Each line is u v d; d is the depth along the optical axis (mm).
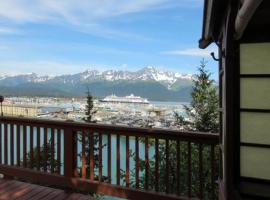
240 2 2672
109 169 4070
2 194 4188
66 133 4344
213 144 3559
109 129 4043
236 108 3262
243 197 3109
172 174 5570
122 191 3945
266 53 3174
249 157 3260
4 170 4840
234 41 3172
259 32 3174
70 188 4305
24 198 4051
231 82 3096
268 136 3191
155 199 3758
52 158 4496
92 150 4230
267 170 3201
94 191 4125
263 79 3193
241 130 3270
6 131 4891
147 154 3857
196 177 5562
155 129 3785
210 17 3088
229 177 3080
